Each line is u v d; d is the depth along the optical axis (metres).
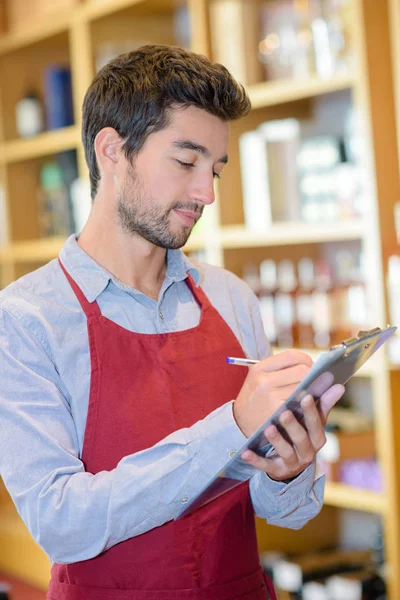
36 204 3.90
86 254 1.48
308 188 2.75
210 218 2.96
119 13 3.23
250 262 3.04
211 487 1.22
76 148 3.47
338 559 2.94
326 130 3.06
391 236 2.54
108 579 1.40
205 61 1.43
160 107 1.37
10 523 3.60
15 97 3.81
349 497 2.65
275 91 2.74
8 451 1.32
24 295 1.42
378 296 2.51
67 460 1.32
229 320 1.62
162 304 1.55
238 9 2.85
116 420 1.41
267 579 1.56
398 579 2.53
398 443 2.55
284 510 1.44
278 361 1.21
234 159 2.99
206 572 1.43
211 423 1.23
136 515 1.25
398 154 2.58
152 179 1.39
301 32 2.74
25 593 3.22
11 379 1.35
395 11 2.56
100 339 1.43
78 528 1.26
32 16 3.60
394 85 2.58
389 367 2.53
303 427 1.20
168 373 1.47
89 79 3.27
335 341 2.73
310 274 3.10
